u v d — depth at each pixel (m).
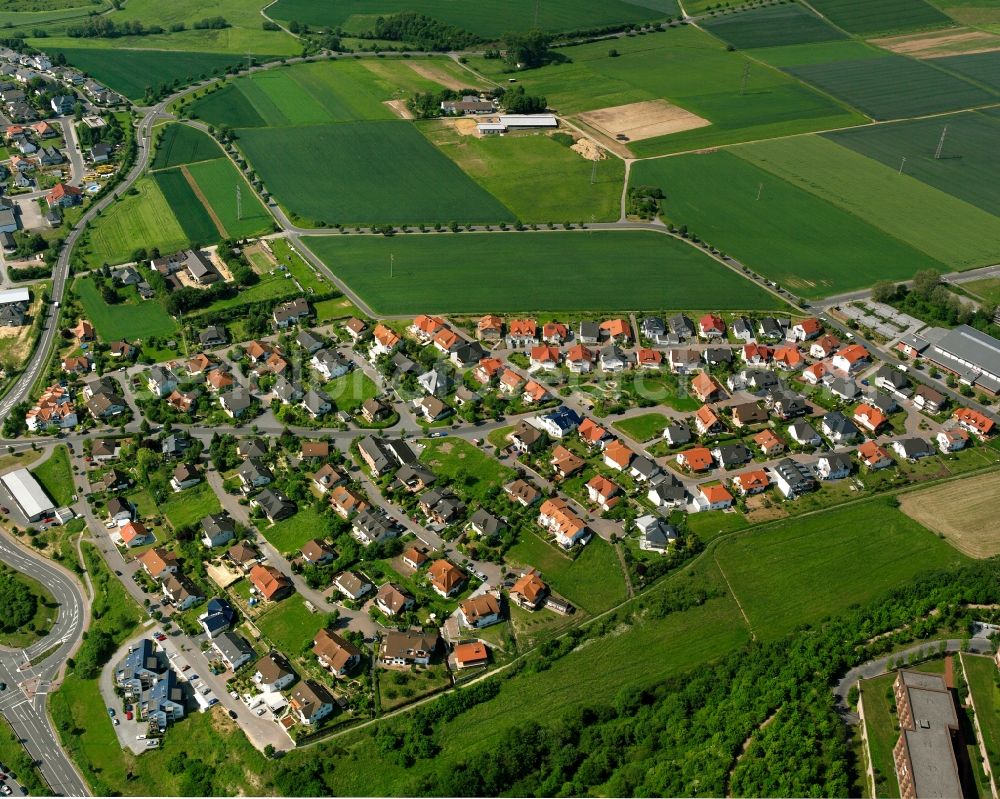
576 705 189.50
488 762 174.75
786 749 167.88
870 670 187.25
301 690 190.88
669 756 175.38
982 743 170.62
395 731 185.50
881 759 168.75
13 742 189.38
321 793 174.62
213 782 179.88
